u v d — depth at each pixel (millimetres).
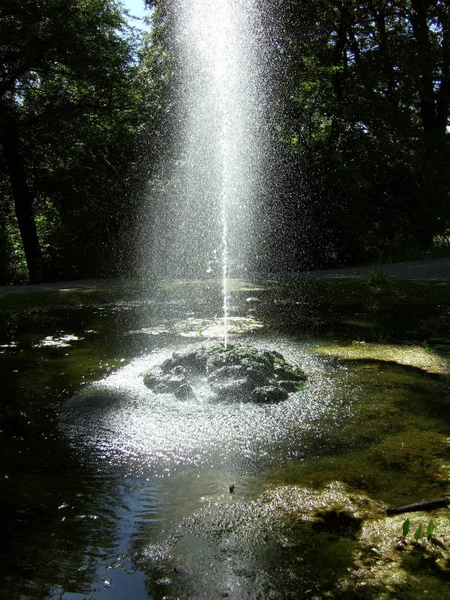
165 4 16078
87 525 2221
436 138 15789
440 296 7598
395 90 16453
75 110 16094
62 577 1895
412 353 4711
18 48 14078
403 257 12336
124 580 1880
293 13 14734
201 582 1866
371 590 1809
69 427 3244
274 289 8406
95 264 12320
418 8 16094
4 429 3217
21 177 15500
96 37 15367
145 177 14156
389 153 14430
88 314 6895
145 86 16641
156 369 4137
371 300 7535
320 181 12914
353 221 12664
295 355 4719
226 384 3709
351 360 4535
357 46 16594
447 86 17062
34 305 7551
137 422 3299
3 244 17281
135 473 2680
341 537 2109
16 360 4688
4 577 1890
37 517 2283
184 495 2459
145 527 2201
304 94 14727
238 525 2201
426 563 1944
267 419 3307
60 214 16281
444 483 2504
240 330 5793
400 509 2273
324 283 8688
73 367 4461
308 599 1773
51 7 14117
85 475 2662
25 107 15859
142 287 8641
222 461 2791
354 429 3141
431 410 3416
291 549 2039
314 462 2756
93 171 16406
